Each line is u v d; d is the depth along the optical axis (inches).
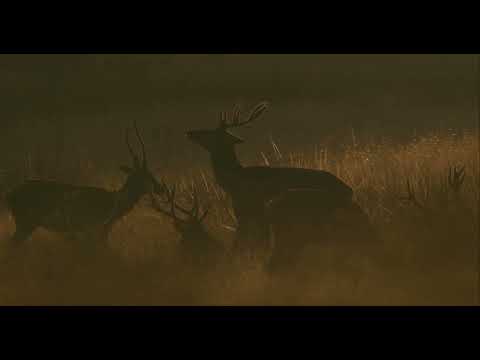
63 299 579.2
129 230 748.6
